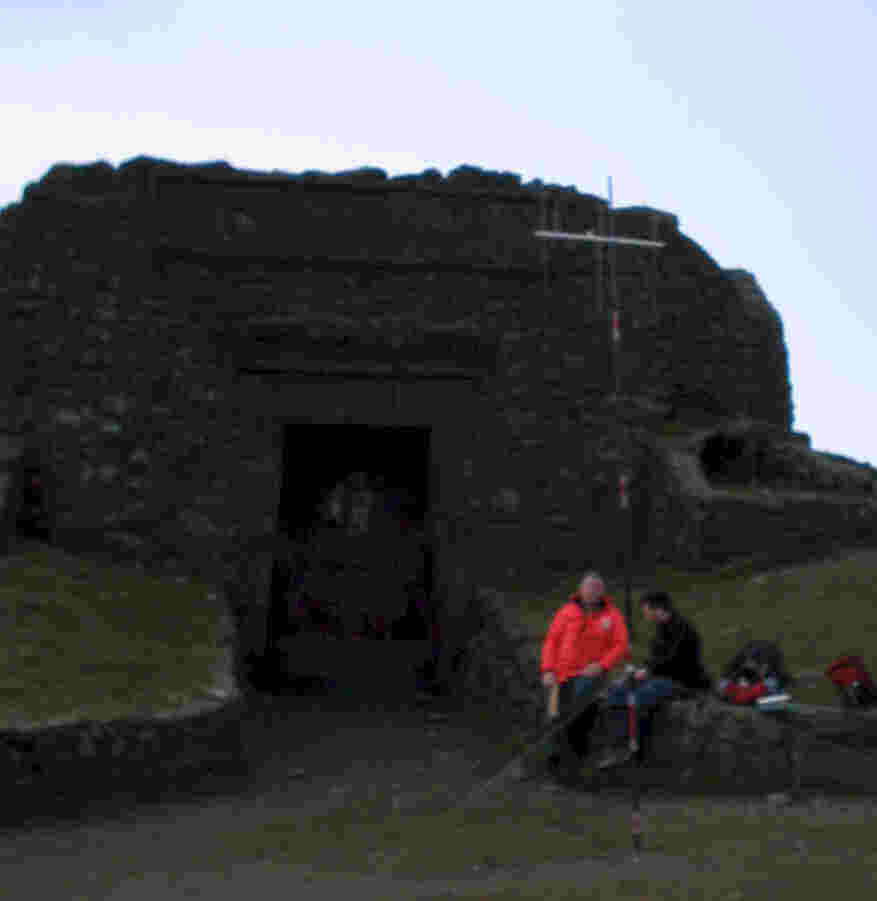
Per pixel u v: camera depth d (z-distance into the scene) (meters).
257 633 12.16
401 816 5.58
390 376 13.26
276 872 4.44
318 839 5.06
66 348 12.47
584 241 14.04
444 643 12.57
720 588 10.93
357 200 13.59
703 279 14.88
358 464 15.33
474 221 13.78
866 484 13.02
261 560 12.41
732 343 14.91
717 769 6.25
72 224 12.88
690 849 4.49
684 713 6.45
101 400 12.41
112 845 5.18
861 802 5.70
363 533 15.06
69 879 4.44
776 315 15.55
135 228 13.02
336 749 8.59
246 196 13.38
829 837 4.60
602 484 13.32
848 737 6.12
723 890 3.63
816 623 8.75
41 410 12.23
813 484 13.32
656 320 14.15
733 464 13.91
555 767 6.56
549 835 4.94
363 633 14.48
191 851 4.98
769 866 4.03
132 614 9.71
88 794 6.25
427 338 13.23
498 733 9.36
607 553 13.07
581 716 6.50
